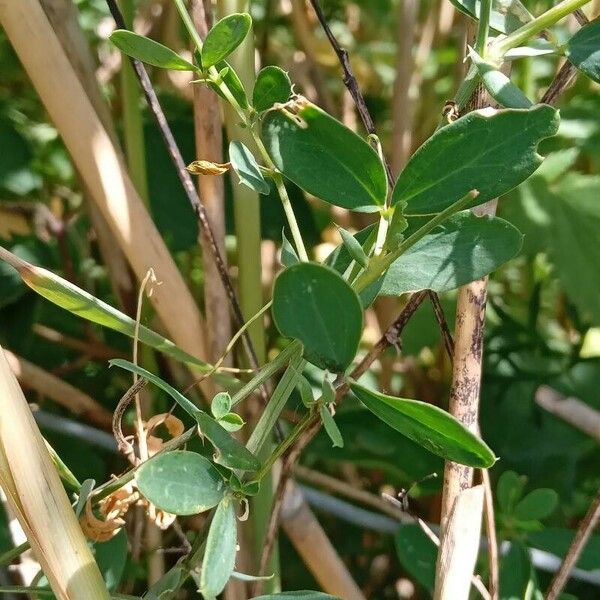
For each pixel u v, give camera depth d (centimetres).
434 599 18
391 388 36
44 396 34
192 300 23
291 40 45
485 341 34
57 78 22
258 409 23
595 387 33
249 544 23
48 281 17
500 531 25
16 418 15
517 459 32
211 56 15
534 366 34
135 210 23
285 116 14
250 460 14
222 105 24
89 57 26
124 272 30
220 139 23
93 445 32
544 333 38
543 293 40
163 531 30
